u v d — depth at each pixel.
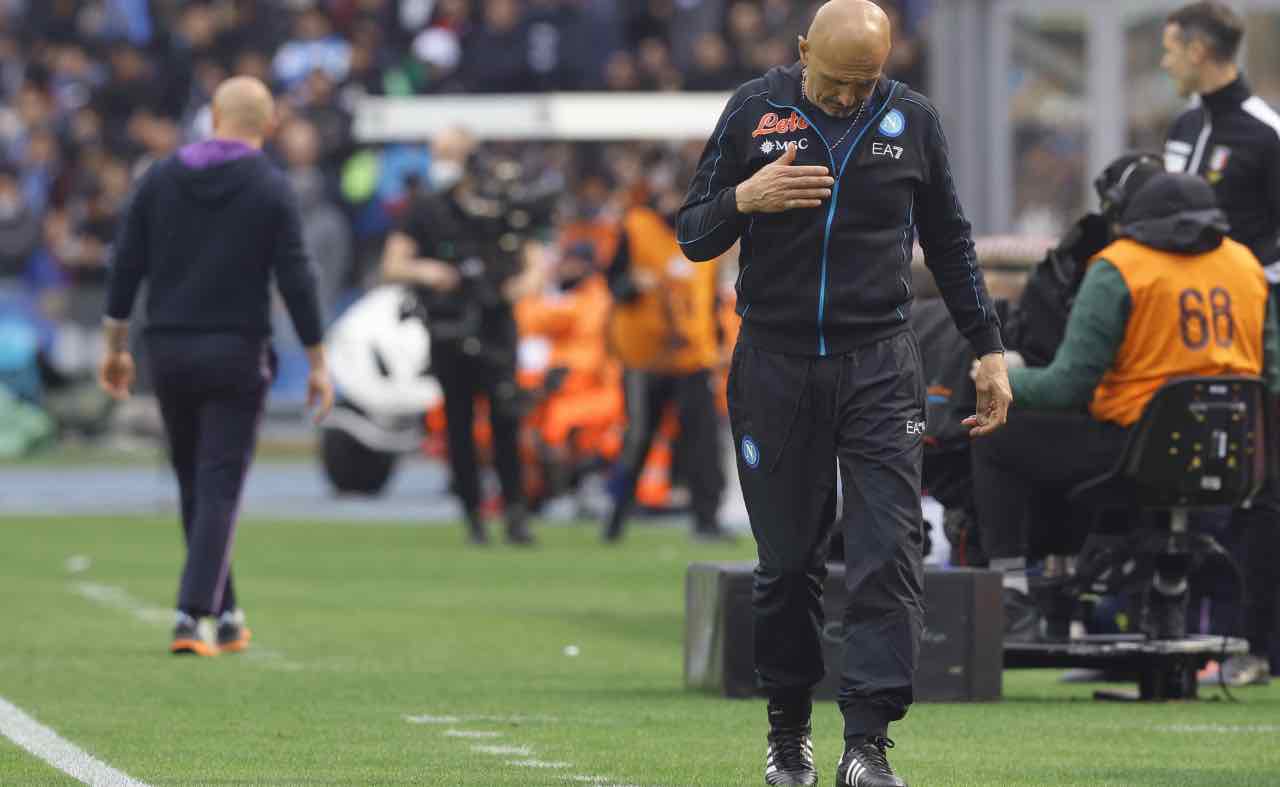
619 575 49.41
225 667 33.25
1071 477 29.66
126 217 34.28
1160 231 29.34
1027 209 67.44
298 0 99.44
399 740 25.77
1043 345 30.47
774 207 20.69
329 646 36.25
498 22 91.50
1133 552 30.30
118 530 61.38
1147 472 29.05
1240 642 30.48
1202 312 29.27
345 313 86.69
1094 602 32.47
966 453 31.14
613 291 56.44
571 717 27.91
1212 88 33.22
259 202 33.97
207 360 33.88
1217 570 32.19
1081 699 30.77
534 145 77.00
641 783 22.44
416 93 90.00
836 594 29.81
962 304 21.70
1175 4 66.75
